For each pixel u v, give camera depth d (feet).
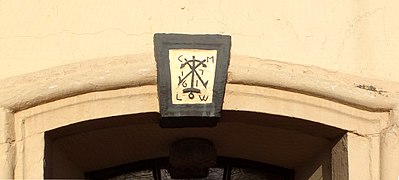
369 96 10.97
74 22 11.02
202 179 13.89
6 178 10.32
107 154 12.98
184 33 11.03
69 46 10.91
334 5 11.46
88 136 11.78
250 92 11.01
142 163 13.89
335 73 11.16
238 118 11.50
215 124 11.37
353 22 11.42
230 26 11.17
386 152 10.86
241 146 13.28
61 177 11.75
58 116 10.66
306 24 11.34
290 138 12.28
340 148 11.34
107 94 10.78
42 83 10.56
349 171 11.01
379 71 11.26
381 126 11.07
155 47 10.81
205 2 11.24
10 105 10.44
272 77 10.88
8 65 10.82
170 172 13.80
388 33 11.41
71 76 10.64
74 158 12.57
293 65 11.10
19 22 10.99
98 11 11.07
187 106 10.81
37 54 10.87
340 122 11.07
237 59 11.00
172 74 10.77
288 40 11.23
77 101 10.70
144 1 11.15
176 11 11.15
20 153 10.49
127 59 10.82
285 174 13.91
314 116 11.06
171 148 13.03
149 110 10.88
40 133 10.59
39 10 11.05
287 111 11.04
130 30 11.01
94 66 10.78
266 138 12.58
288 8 11.37
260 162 13.96
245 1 11.31
